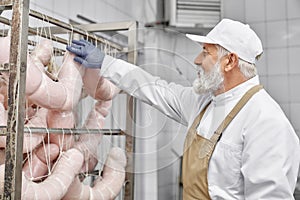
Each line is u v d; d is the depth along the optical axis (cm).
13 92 85
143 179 266
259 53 129
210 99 125
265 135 115
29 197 91
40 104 99
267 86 266
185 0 265
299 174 238
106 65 113
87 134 113
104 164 116
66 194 109
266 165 113
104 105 116
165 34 112
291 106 260
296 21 263
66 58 112
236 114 123
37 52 112
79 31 119
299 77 260
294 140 118
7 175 84
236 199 120
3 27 127
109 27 146
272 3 268
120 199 148
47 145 105
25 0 86
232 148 120
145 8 279
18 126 85
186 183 125
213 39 121
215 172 121
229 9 276
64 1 188
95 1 220
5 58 90
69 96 105
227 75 125
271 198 113
